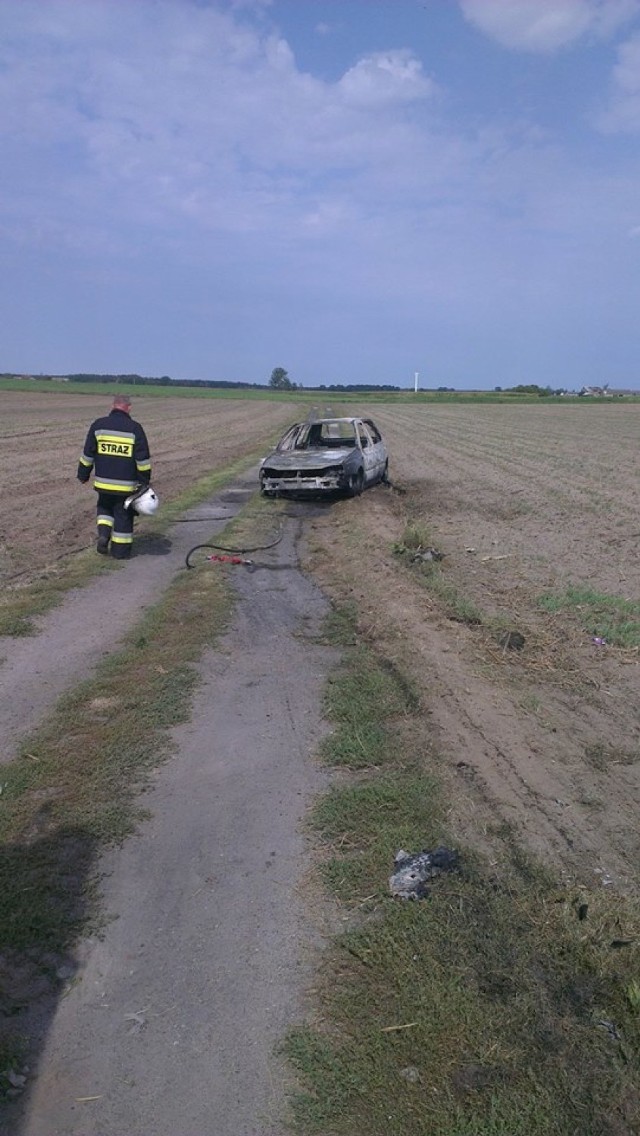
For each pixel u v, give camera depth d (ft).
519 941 11.68
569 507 54.03
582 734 18.74
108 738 18.07
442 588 31.04
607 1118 9.09
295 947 11.76
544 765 17.15
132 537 37.19
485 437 126.00
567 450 100.68
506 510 53.01
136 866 13.65
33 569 34.88
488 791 15.99
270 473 53.42
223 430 132.98
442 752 17.52
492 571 35.50
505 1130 8.89
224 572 33.81
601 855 14.02
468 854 13.83
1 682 21.50
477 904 12.47
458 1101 9.28
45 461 81.10
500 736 18.42
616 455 93.40
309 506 52.95
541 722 19.25
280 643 24.90
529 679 22.17
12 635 25.41
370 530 43.27
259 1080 9.63
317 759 17.31
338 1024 10.38
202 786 16.19
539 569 35.86
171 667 22.47
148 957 11.61
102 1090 9.54
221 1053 10.02
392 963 11.29
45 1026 10.43
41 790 15.92
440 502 56.44
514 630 26.13
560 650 24.56
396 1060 9.82
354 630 26.27
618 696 21.16
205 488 59.67
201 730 18.70
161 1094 9.48
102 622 26.81
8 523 46.19
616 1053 9.93
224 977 11.22
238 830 14.66
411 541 39.22
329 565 35.73
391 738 18.16
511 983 10.91
